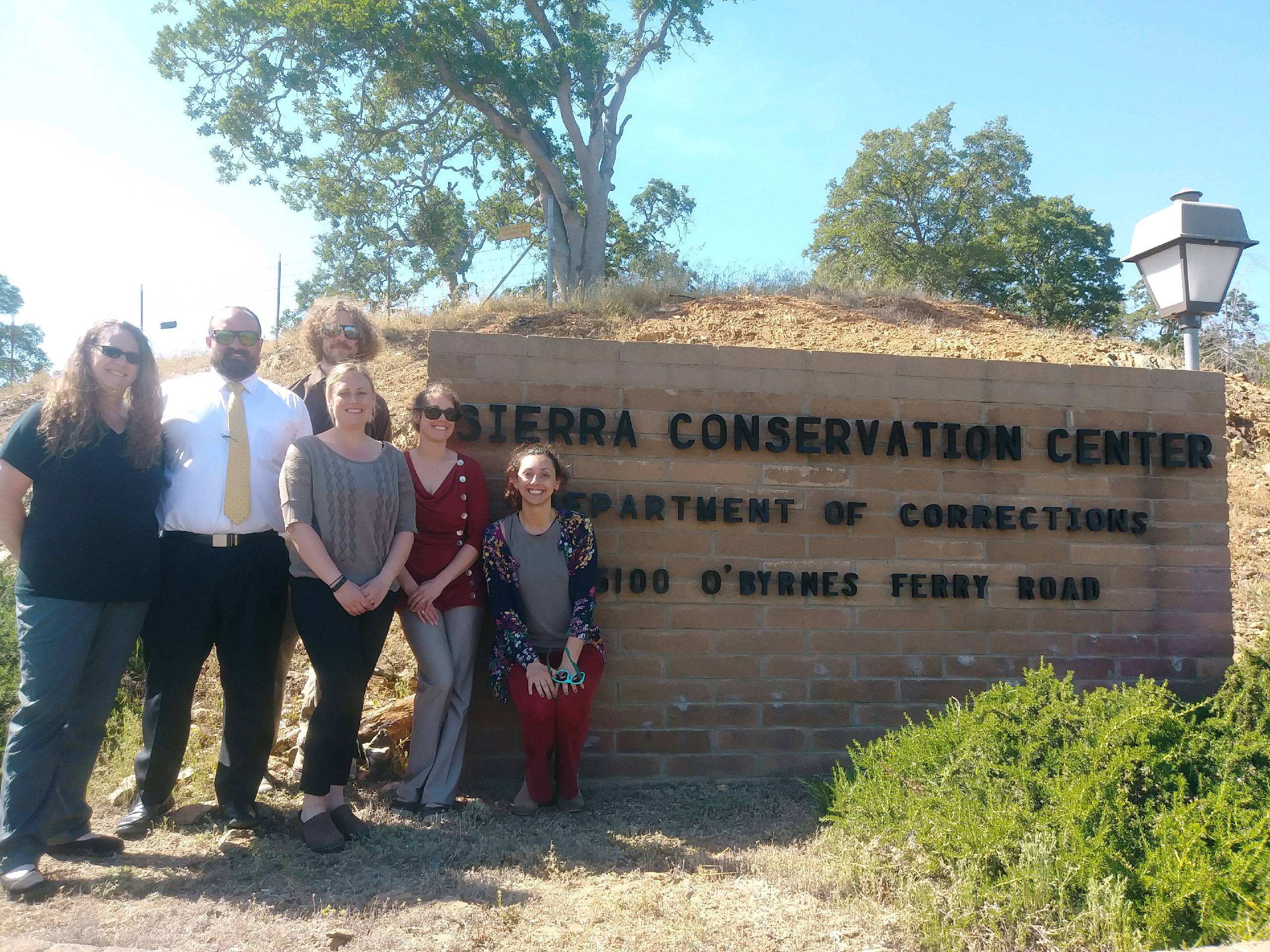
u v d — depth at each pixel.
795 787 5.38
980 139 33.22
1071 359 13.44
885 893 3.76
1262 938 3.15
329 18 21.86
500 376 5.48
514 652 4.80
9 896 3.68
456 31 22.39
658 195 31.89
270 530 4.54
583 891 3.87
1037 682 4.60
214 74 23.86
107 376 3.96
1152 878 3.43
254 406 4.56
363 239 26.17
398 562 4.44
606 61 24.31
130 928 3.38
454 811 4.82
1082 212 33.66
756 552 5.61
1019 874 3.46
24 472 3.92
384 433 5.06
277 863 4.07
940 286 32.00
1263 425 12.46
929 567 5.80
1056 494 6.01
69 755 4.11
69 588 3.90
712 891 3.88
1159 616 6.07
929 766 4.28
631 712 5.45
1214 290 6.21
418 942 3.34
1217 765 4.06
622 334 14.11
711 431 5.62
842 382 5.80
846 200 33.91
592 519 5.48
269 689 4.57
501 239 18.97
